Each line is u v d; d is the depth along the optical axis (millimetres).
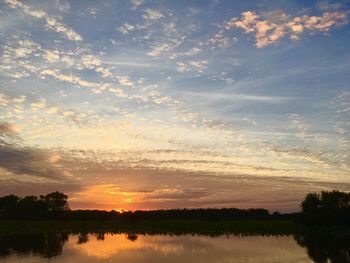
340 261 48719
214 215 192625
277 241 78312
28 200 193750
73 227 144125
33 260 51406
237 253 57219
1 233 114938
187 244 72312
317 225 115438
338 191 119188
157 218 191750
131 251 60500
